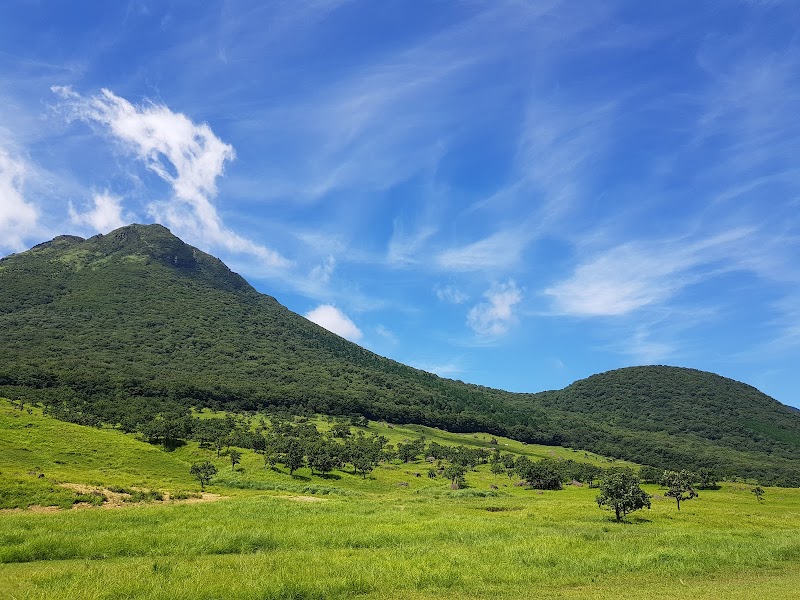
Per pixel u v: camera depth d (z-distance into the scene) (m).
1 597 16.69
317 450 113.88
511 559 25.11
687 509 74.12
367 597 18.20
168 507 45.47
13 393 145.12
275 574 19.86
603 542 31.27
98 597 16.39
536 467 116.00
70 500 45.12
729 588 20.09
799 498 109.94
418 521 40.81
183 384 196.62
